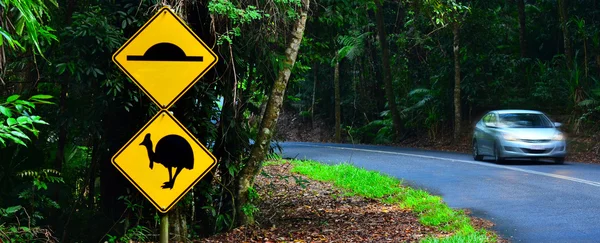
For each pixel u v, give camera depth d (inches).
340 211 498.6
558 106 1129.4
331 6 514.6
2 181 399.5
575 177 619.8
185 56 253.3
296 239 390.6
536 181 598.5
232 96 433.4
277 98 440.5
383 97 1637.6
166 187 251.4
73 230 456.8
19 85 441.7
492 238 359.6
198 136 412.8
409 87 1421.0
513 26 1321.4
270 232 421.4
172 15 252.8
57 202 454.9
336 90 1624.0
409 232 396.8
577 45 1225.4
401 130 1392.7
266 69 446.0
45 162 456.4
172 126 252.4
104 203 452.1
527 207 469.1
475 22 1170.0
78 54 377.7
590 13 1205.1
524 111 816.3
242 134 454.9
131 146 250.4
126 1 399.9
